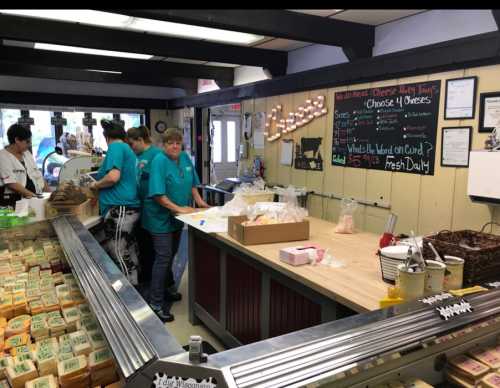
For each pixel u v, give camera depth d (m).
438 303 1.20
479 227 2.90
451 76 3.05
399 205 3.54
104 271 1.46
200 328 3.14
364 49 3.72
